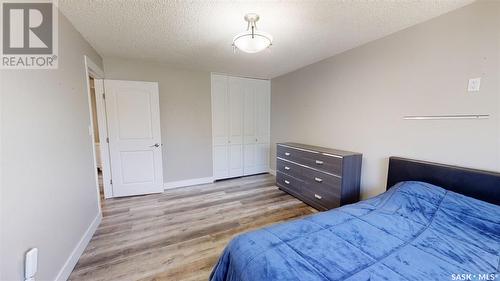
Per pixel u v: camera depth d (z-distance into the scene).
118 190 3.23
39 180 1.32
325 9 1.73
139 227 2.36
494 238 1.23
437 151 1.91
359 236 1.26
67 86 1.81
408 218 1.47
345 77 2.78
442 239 1.24
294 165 3.22
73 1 1.59
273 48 2.65
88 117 2.27
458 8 1.72
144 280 1.58
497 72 1.55
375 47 2.38
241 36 1.77
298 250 1.12
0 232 1.00
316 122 3.32
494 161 1.59
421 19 1.91
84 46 2.29
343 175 2.45
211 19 1.90
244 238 1.26
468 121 1.71
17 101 1.17
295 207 2.89
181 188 3.70
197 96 3.82
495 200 1.50
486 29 1.59
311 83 3.39
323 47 2.62
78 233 1.86
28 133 1.24
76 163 1.89
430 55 1.92
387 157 2.33
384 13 1.80
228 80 4.13
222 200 3.14
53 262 1.44
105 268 1.71
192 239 2.13
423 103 1.99
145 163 3.35
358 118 2.63
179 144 3.73
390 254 1.11
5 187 1.04
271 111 4.60
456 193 1.59
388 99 2.29
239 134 4.36
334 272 0.97
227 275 1.18
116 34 2.21
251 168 4.57
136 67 3.26
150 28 2.08
